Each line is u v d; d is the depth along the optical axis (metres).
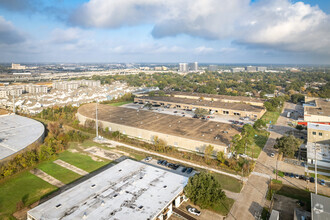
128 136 105.00
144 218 43.56
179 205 54.75
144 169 63.75
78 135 98.88
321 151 81.94
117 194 51.31
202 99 181.50
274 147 88.75
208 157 80.44
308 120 122.00
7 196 58.34
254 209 53.94
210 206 53.88
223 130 100.00
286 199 58.12
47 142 87.75
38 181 65.75
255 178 68.69
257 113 138.38
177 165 75.44
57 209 46.03
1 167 68.50
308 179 66.94
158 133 96.56
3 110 152.38
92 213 44.81
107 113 128.12
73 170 72.50
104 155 84.31
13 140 87.50
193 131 98.19
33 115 146.12
